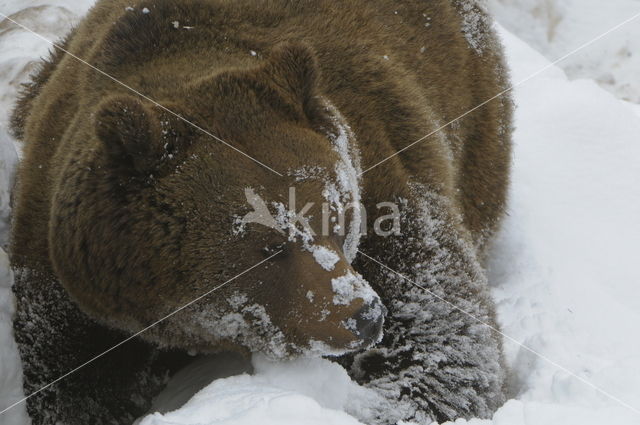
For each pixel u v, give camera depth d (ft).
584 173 35.58
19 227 22.91
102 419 23.45
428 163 24.40
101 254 19.86
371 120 23.63
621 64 51.52
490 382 22.29
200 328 20.66
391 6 27.12
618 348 27.09
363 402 20.70
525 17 53.67
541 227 32.86
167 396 22.66
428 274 22.44
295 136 19.94
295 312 19.52
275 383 19.77
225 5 23.77
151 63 21.85
